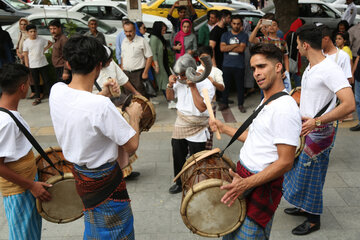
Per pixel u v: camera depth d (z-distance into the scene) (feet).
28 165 7.09
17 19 35.81
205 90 7.95
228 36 19.10
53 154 8.16
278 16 25.61
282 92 6.10
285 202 11.23
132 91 12.60
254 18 29.55
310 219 9.74
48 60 23.65
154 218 10.67
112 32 30.86
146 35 30.76
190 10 25.07
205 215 6.69
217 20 22.04
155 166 13.98
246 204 6.61
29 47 22.03
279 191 6.52
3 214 11.07
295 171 9.55
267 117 6.01
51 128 18.21
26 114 20.83
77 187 6.37
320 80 8.61
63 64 21.03
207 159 7.47
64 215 7.64
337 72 8.31
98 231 6.47
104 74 11.57
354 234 9.68
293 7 25.11
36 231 7.56
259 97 22.72
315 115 8.95
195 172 7.23
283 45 17.16
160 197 11.80
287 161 5.83
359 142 15.49
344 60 11.23
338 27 21.24
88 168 6.05
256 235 6.59
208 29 22.36
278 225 10.13
